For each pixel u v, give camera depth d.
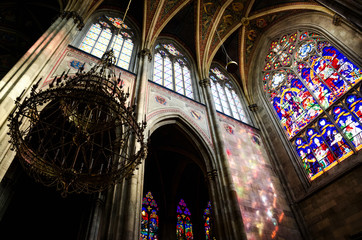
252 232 11.74
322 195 13.45
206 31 21.97
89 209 12.80
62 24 13.87
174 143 18.47
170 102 15.59
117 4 20.31
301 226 13.58
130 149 10.84
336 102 14.82
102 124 8.63
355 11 10.84
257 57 22.95
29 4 19.06
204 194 23.00
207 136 15.15
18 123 6.57
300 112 17.25
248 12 21.97
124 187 9.73
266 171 15.84
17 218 14.13
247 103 21.39
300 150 16.12
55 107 11.73
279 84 19.95
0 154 7.63
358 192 11.90
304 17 19.55
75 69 12.86
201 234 20.30
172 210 20.25
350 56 14.87
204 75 20.03
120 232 8.41
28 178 13.98
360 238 11.05
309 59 18.05
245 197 13.20
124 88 13.94
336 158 13.80
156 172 21.75
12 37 19.97
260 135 18.77
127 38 19.14
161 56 20.19
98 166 13.42
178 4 20.70
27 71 9.91
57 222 14.32
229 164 13.76
